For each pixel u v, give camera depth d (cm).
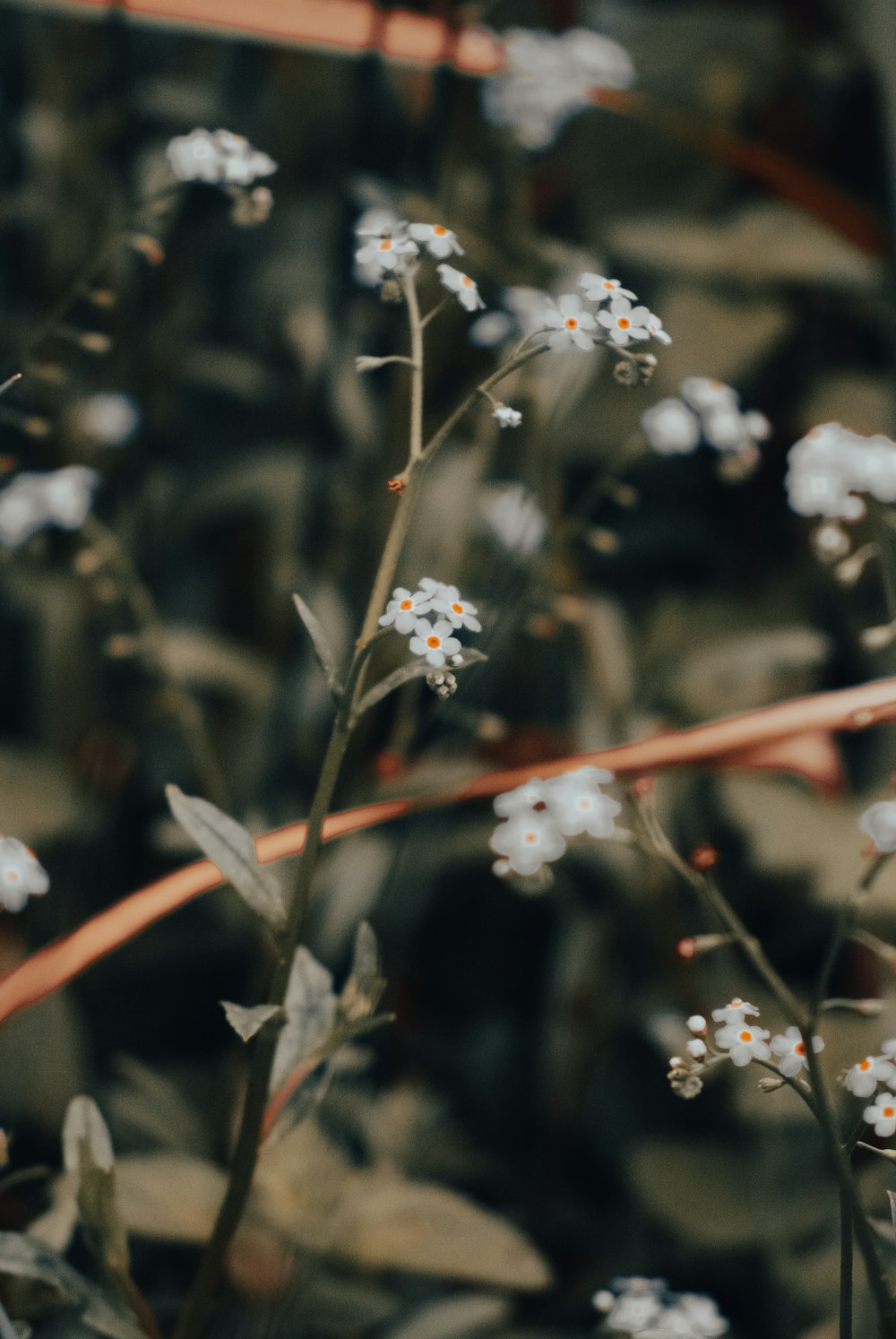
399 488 46
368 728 70
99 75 79
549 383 62
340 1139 60
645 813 46
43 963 47
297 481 77
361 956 47
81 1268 61
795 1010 45
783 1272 60
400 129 79
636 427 79
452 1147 67
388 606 45
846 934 46
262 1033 46
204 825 46
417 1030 76
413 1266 57
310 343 75
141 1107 62
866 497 49
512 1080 75
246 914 66
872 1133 59
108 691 74
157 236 72
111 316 76
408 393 72
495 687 75
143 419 76
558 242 78
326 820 48
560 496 65
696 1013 67
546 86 61
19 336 76
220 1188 57
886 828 45
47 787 69
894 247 66
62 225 77
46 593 74
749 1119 63
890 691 50
